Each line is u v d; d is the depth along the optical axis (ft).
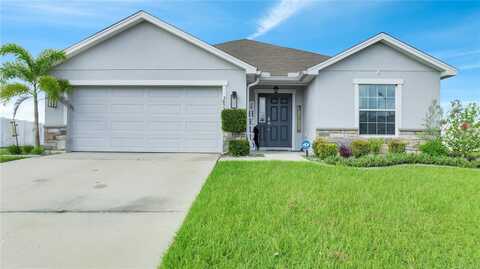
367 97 34.94
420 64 34.76
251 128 41.32
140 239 10.80
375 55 34.81
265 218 12.18
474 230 11.07
